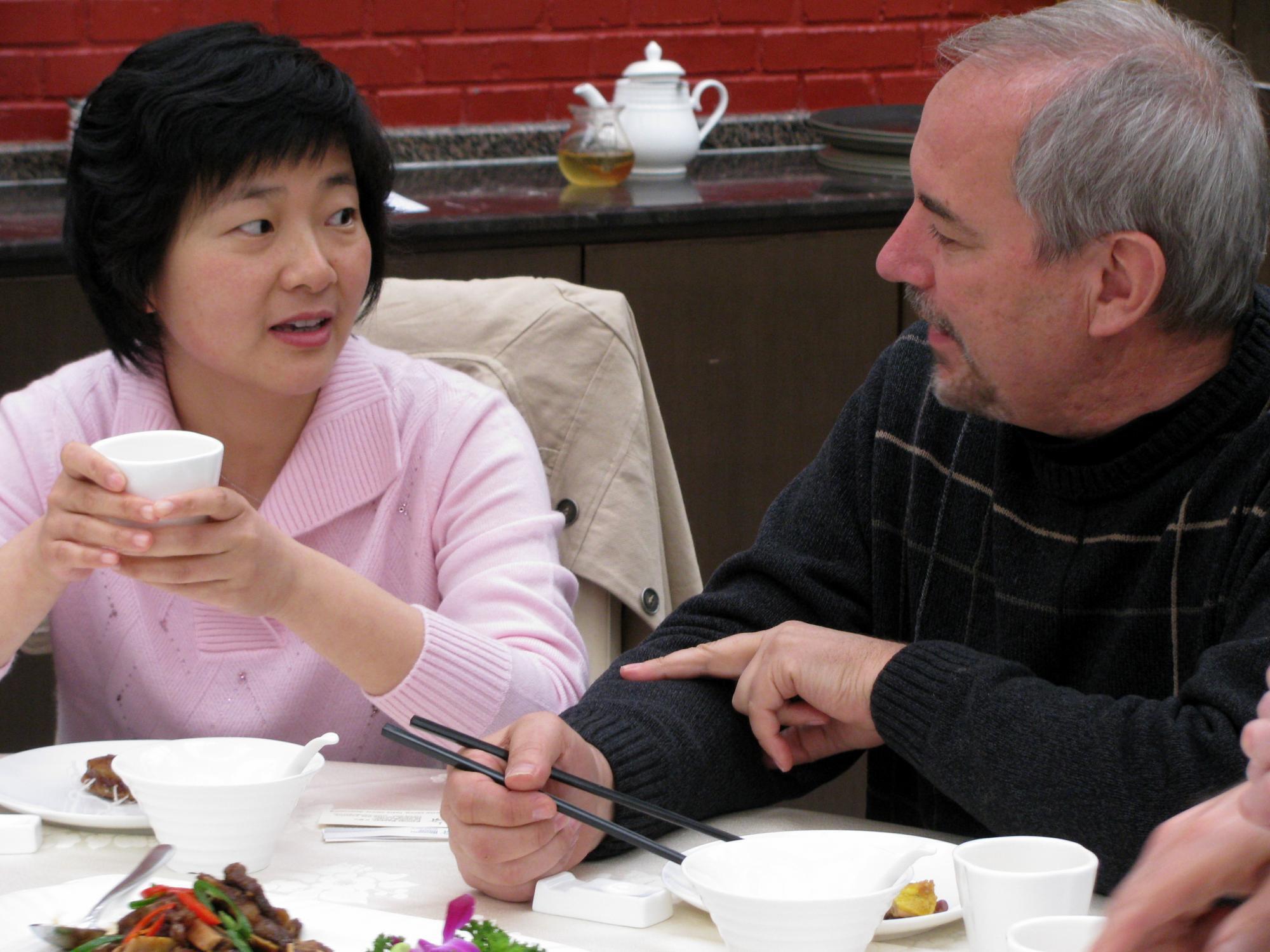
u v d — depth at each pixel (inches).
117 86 78.2
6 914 53.6
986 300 70.1
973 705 65.2
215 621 84.3
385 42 203.2
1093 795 61.0
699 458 178.7
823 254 177.2
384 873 62.9
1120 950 39.1
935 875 61.9
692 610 84.0
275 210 78.9
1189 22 71.4
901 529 84.4
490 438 90.6
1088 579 74.7
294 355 80.9
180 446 65.8
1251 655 62.8
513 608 84.4
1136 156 66.1
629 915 58.0
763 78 217.0
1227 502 70.7
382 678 76.1
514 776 59.7
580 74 210.7
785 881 56.9
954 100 69.4
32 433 88.7
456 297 105.2
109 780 69.1
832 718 72.3
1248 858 38.0
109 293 83.5
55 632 89.0
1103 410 72.3
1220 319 69.8
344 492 87.4
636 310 172.9
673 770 70.3
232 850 61.8
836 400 181.3
